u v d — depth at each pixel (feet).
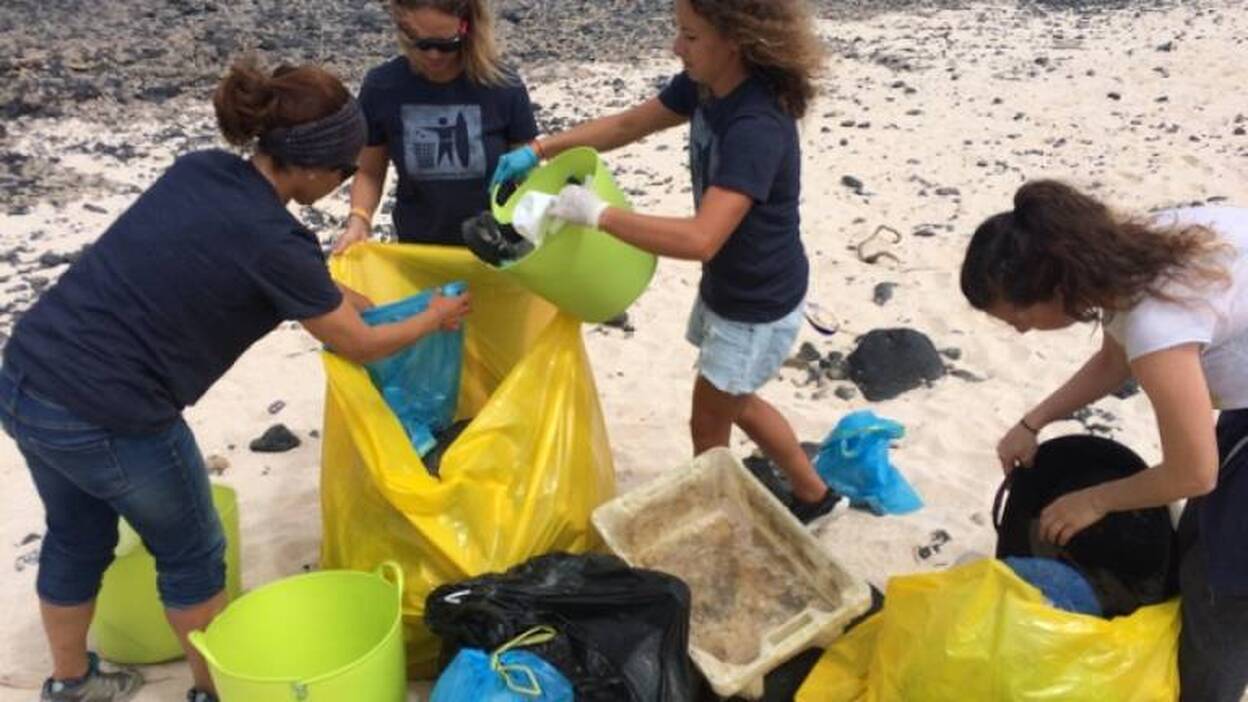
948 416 15.47
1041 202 7.98
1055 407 10.25
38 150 25.53
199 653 9.98
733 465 11.55
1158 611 9.28
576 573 9.66
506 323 12.41
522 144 12.56
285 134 8.59
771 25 9.66
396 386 11.94
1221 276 7.85
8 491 13.93
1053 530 9.20
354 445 10.55
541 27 37.58
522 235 10.00
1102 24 37.70
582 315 10.90
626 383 16.49
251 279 8.66
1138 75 31.30
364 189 12.65
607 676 8.93
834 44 35.70
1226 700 9.29
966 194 23.56
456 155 12.26
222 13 35.99
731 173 9.86
